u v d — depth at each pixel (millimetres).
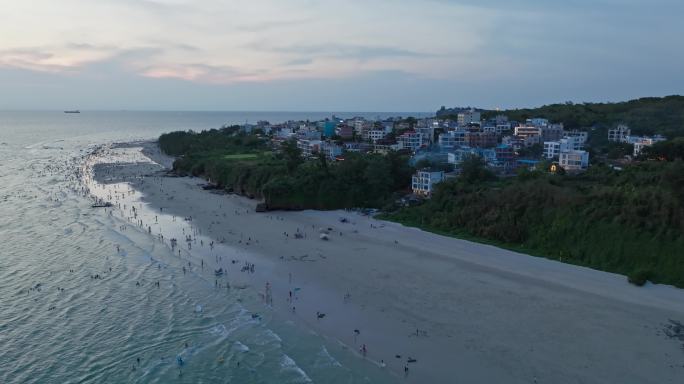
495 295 66938
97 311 64000
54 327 59656
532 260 81625
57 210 123562
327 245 91688
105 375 49875
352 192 128000
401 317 60844
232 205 133000
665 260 72812
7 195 143250
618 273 74750
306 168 136250
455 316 60781
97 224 108562
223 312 63562
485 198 102688
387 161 140125
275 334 57594
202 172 187750
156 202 136000
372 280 73250
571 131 197250
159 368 50906
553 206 91688
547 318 59750
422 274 75500
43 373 50219
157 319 61688
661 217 78312
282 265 80562
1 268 79625
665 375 47469
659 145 125000
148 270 78750
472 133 196375
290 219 114875
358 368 50125
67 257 85250
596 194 89250
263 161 171500
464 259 82562
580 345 53281
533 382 46812
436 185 118438
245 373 49781
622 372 48094
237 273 77125
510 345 53594
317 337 56688
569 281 71812
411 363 50656
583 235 83625
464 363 50312
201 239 96500
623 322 58375
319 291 69500
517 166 147500
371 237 97125
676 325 57406
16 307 65062
